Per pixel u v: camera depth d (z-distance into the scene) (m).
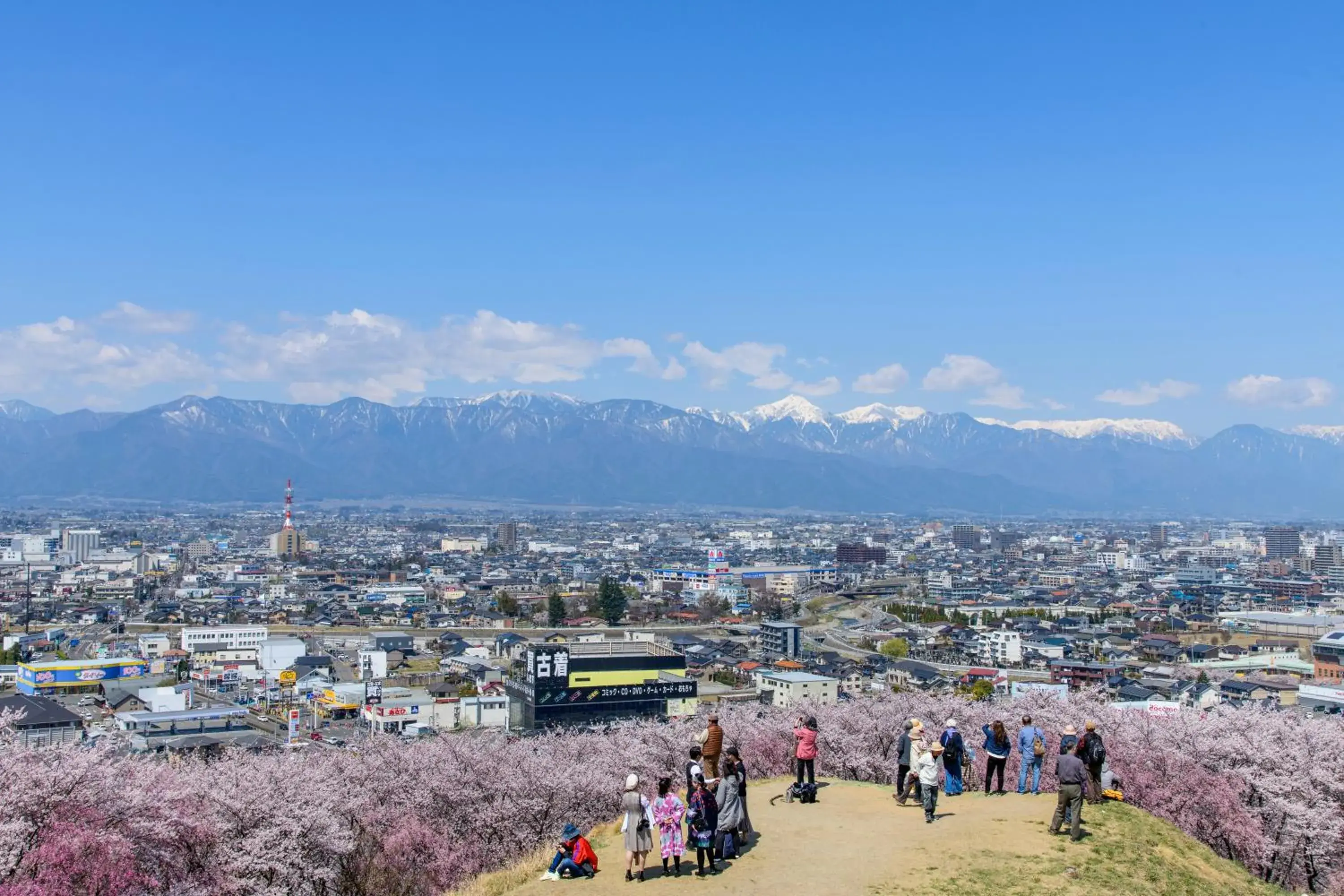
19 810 42.56
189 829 49.50
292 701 182.88
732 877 40.38
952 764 51.19
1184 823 56.34
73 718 127.56
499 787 66.12
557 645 161.38
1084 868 40.06
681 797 52.81
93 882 43.12
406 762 70.00
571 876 42.00
